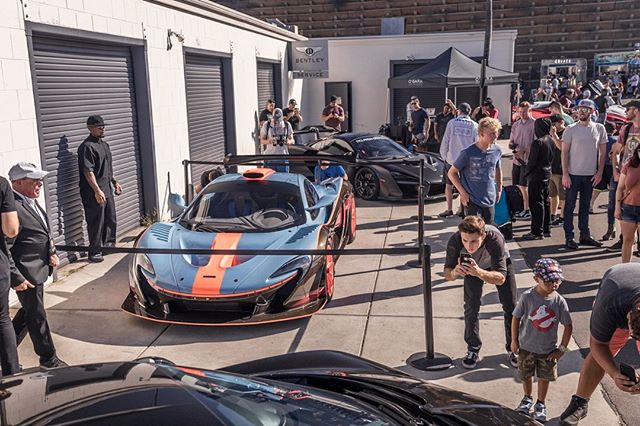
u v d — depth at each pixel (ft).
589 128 24.75
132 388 6.99
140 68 30.22
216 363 15.97
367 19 92.02
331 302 20.29
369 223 31.42
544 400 12.88
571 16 89.71
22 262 14.61
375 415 7.88
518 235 28.43
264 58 50.65
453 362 15.66
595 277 22.20
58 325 18.60
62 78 24.56
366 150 38.01
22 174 14.79
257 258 18.42
